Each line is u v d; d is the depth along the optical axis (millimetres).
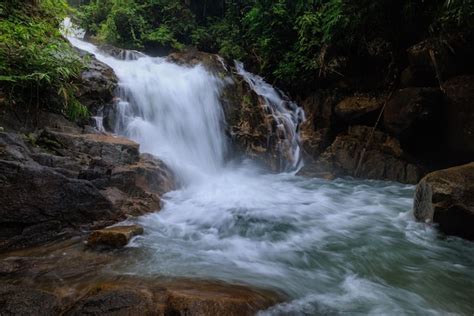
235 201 6680
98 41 14039
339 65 9734
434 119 8047
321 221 5953
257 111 10648
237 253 4445
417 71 8289
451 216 5020
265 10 11594
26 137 5582
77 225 4594
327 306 3328
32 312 2729
